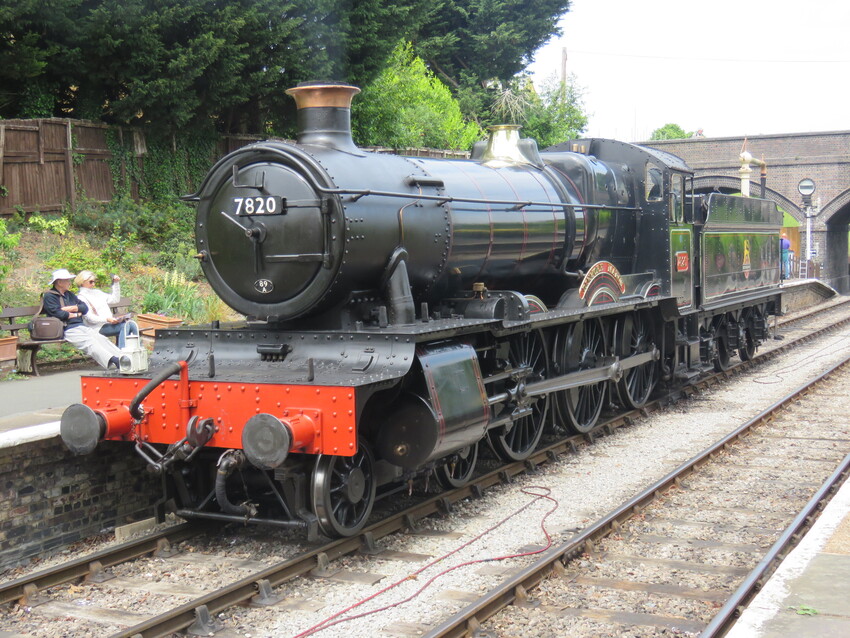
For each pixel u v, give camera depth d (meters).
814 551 4.96
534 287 9.51
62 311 9.37
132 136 16.66
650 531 6.50
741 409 11.52
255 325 6.93
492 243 7.98
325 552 5.75
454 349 6.73
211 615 4.89
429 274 7.20
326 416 5.61
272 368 6.34
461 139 26.61
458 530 6.55
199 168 18.23
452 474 7.49
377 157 6.92
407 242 6.77
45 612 5.03
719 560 5.84
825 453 8.95
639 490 7.61
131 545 5.91
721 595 5.20
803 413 11.14
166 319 11.12
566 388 8.78
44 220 14.27
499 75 31.88
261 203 6.31
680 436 9.86
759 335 16.00
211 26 15.53
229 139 18.84
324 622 4.80
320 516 5.79
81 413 5.84
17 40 14.79
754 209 15.76
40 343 9.33
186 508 6.42
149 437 6.14
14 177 14.36
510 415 7.76
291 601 5.15
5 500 5.78
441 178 7.61
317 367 6.18
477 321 6.99
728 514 6.90
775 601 4.25
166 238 16.12
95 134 16.00
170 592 5.29
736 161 36.56
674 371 11.88
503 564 5.77
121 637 4.43
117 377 6.25
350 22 17.95
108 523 6.59
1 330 9.70
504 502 7.29
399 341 6.05
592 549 5.95
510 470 8.08
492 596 4.91
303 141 6.69
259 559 5.88
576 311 8.76
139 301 12.86
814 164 35.59
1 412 7.29
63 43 15.25
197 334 6.79
